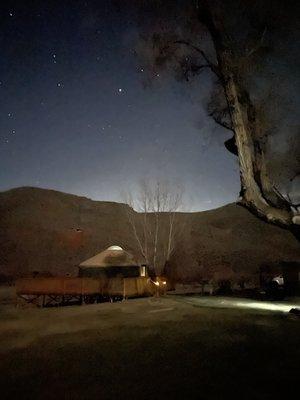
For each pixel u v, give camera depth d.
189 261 49.47
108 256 29.16
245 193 14.31
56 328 13.50
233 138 15.27
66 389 6.52
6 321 15.54
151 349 9.63
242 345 9.88
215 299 23.72
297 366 7.69
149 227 59.22
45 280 22.75
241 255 50.59
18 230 52.59
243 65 14.86
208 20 14.86
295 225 13.41
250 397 5.85
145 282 26.20
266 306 19.42
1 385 6.84
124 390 6.37
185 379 6.92
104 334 12.04
